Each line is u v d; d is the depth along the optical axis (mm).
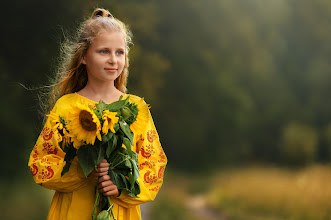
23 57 12664
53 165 2654
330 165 20906
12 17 13148
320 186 13227
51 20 12102
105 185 2551
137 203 2721
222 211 14852
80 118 2383
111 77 2781
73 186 2641
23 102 12641
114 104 2477
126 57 3096
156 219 11898
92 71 2793
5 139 11938
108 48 2762
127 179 2648
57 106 2820
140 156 2877
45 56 12078
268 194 14375
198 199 20109
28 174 10484
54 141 2756
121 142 2502
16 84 12406
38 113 3398
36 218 8461
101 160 2455
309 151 40188
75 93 2861
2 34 13047
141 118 2551
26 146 11406
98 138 2357
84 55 2846
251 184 17781
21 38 12891
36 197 9281
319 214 11602
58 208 2736
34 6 12883
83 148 2451
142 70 25828
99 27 2771
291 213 12438
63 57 3133
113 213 2605
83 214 2656
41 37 12555
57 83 3037
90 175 2572
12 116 12523
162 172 2902
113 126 2381
